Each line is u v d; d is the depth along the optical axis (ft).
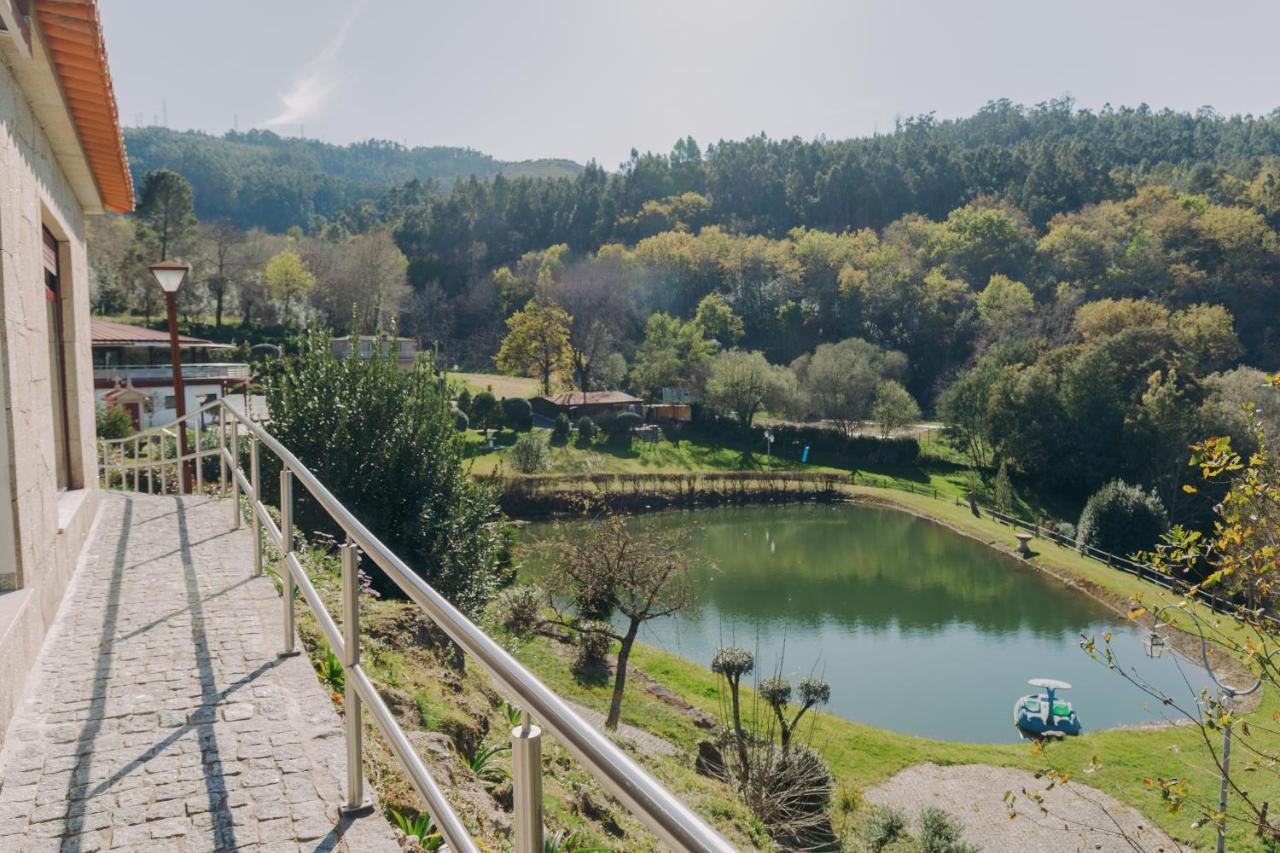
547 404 240.53
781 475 185.26
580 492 159.33
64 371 23.82
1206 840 50.65
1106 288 292.40
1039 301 307.37
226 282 266.16
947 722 72.13
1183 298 270.67
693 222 486.38
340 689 13.93
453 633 5.53
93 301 239.30
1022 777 61.11
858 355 232.32
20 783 9.85
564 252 426.92
